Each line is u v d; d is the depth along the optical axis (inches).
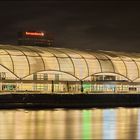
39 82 5201.8
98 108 3912.4
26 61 5191.9
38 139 1622.8
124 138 1674.5
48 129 2027.6
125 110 3629.4
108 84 5590.6
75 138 1669.5
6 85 5039.4
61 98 4114.2
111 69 5649.6
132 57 6028.5
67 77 5369.1
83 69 5472.4
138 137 1710.1
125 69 5757.9
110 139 1643.7
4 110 3430.1
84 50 6013.8
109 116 2908.5
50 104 3964.1
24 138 1648.6
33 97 3993.6
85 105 4131.4
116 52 6215.6
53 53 5506.9
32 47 5723.4
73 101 4168.3
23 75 5137.8
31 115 2915.8
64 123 2373.3
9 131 1915.6
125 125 2267.5
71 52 5713.6
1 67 5049.2
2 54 5157.5
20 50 5383.9
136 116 2908.5
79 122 2444.6
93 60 5615.2
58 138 1663.4
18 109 3575.3
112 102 4340.6
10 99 3895.2
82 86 5408.5
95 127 2149.4
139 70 5856.3
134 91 5757.9
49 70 5270.7
